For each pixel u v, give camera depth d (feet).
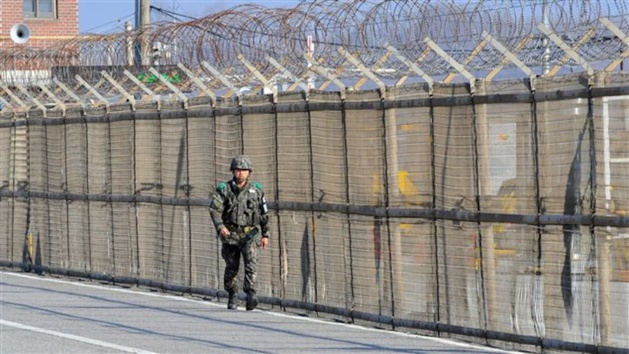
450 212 147.64
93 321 165.99
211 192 191.01
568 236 133.08
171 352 138.62
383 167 157.89
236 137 185.68
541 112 135.64
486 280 143.13
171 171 200.44
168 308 181.06
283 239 177.17
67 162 226.38
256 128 181.57
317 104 169.17
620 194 127.44
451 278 148.15
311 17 175.73
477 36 153.28
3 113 244.83
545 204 135.44
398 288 156.25
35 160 236.02
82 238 223.10
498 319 141.69
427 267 151.53
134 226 209.36
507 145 139.95
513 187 139.33
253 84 197.36
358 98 161.68
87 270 221.87
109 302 188.85
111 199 214.48
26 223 238.89
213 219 174.70
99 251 218.79
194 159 194.90
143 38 225.76
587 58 142.92
